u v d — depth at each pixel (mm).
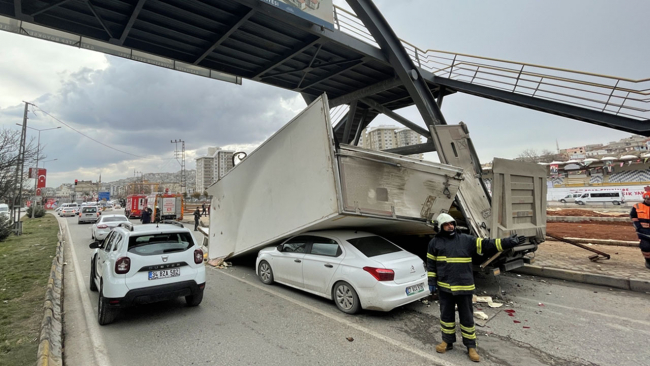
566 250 10086
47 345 3947
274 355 4074
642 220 7488
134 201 36438
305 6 9180
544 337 4488
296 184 6531
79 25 9422
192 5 8953
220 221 10297
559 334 4570
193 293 5453
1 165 15773
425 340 4457
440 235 4203
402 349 4188
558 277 7465
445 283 4020
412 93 11672
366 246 5770
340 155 5527
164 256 5262
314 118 5945
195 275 5500
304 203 6273
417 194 6316
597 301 5934
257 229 8133
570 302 5922
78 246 14320
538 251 9977
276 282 7410
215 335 4699
